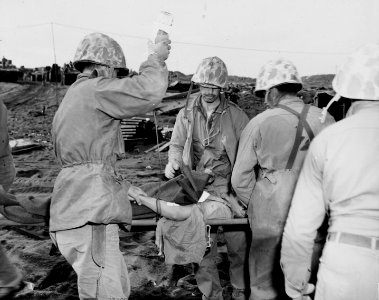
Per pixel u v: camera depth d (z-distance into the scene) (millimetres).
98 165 2199
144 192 2809
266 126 2590
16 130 20547
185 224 2740
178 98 23766
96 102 2164
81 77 2283
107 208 2129
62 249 2223
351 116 1705
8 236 4613
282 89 2643
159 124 18953
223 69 3121
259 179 2725
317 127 2553
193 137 3285
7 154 2715
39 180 9266
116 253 2260
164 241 2777
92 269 2162
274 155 2590
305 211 1745
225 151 3256
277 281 2688
